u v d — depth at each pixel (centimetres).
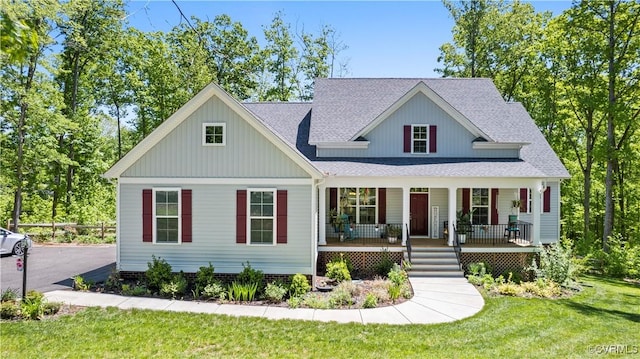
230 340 902
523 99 3316
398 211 2016
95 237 2394
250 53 3506
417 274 1602
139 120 3597
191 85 3088
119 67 3331
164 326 975
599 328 1058
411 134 1967
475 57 3384
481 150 1964
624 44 2173
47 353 807
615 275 1909
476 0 3247
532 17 3186
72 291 1269
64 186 3122
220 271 1421
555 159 2038
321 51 3859
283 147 1407
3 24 423
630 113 2236
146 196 1430
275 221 1416
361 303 1225
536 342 941
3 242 1848
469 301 1264
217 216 1428
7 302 1034
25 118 2408
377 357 830
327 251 1720
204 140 1426
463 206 2019
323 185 1730
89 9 2573
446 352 866
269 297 1240
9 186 2448
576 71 2375
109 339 887
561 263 1517
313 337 933
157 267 1334
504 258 1720
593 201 3269
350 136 1972
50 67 2361
